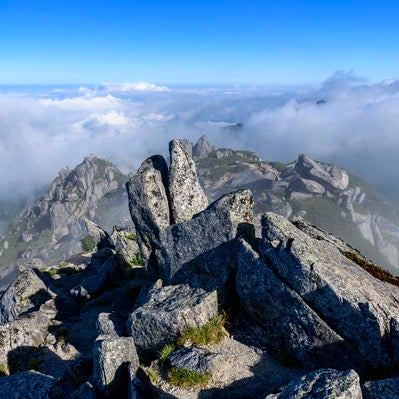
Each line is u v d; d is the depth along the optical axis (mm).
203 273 19078
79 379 15391
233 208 18906
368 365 13500
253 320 17016
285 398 10836
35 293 29172
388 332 13258
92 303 27359
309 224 23797
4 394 15297
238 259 17000
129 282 30984
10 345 20672
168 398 13562
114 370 13719
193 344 16219
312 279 14477
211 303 17266
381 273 18391
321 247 16844
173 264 20344
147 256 23984
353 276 15109
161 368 15508
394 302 14344
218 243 18969
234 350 15906
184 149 24469
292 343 14992
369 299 13859
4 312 29375
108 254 40969
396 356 13070
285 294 15102
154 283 21547
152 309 17328
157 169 24422
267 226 16641
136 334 17312
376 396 10766
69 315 26594
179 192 23703
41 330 22484
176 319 16406
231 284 18062
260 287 15828
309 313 14430
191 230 19844
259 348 15859
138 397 12562
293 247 15234
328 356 14164
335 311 14016
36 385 15734
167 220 23453
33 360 20031
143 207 23438
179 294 18297
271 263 15836
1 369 19625
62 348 21156
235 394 13742
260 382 14180
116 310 24609
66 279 37938
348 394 10266
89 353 20688
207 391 14000
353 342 13773
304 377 11398
